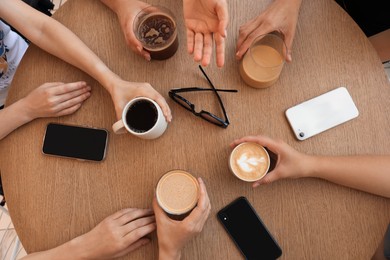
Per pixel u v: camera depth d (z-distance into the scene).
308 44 0.84
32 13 0.88
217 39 0.73
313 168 0.73
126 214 0.75
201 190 0.70
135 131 0.73
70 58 0.85
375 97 0.80
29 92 0.87
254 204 0.76
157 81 0.84
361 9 1.15
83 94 0.84
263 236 0.74
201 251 0.74
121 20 0.86
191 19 0.77
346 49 0.83
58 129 0.82
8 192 0.80
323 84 0.81
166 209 0.72
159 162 0.79
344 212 0.74
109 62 0.86
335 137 0.78
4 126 0.82
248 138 0.74
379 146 0.77
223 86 0.82
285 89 0.81
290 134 0.79
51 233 0.77
